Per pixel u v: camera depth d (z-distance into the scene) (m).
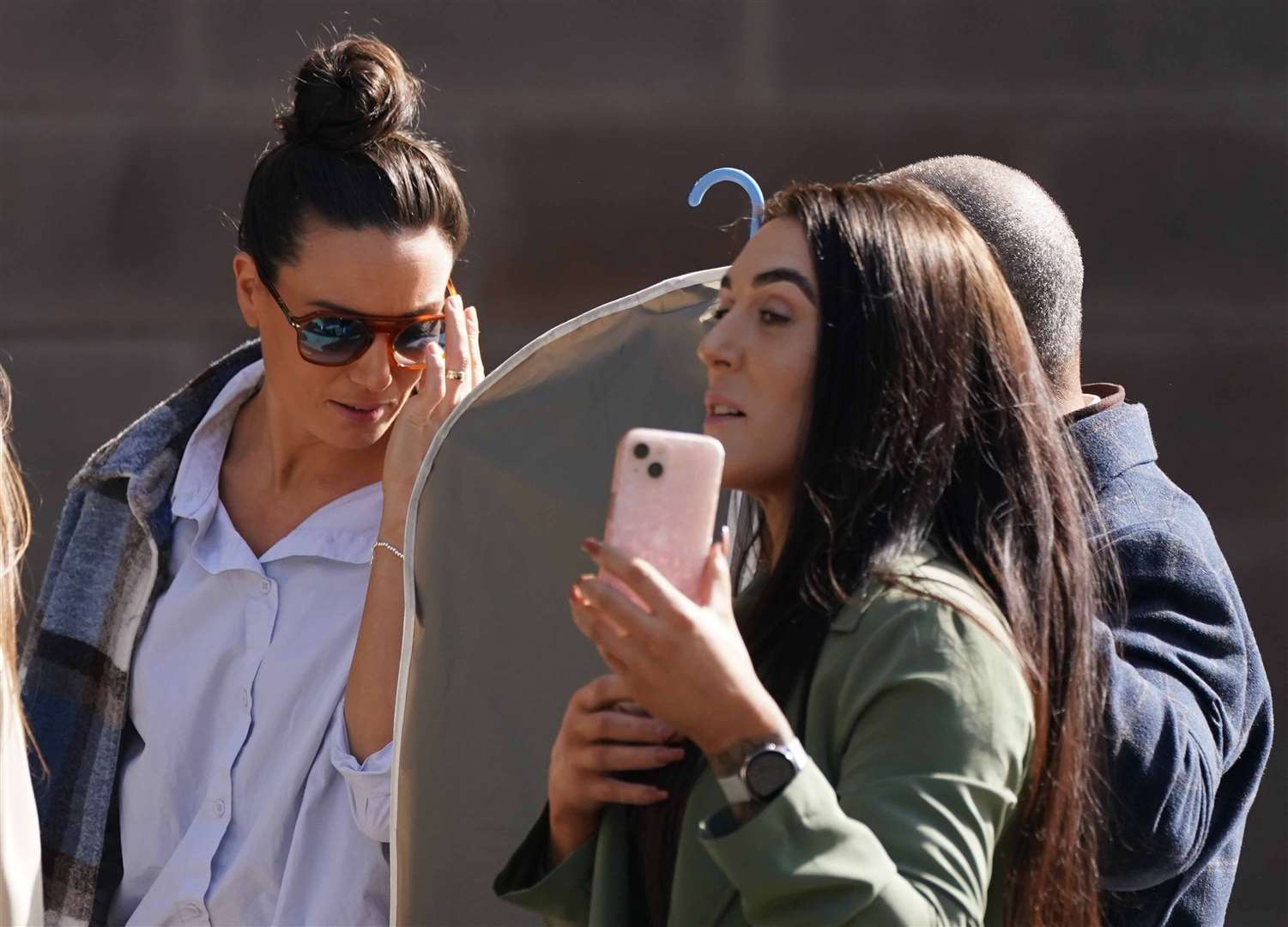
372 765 7.93
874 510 5.45
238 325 15.06
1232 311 14.61
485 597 6.86
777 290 5.57
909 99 14.46
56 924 8.57
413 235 8.32
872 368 5.46
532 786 6.79
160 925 8.31
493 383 6.82
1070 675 5.64
